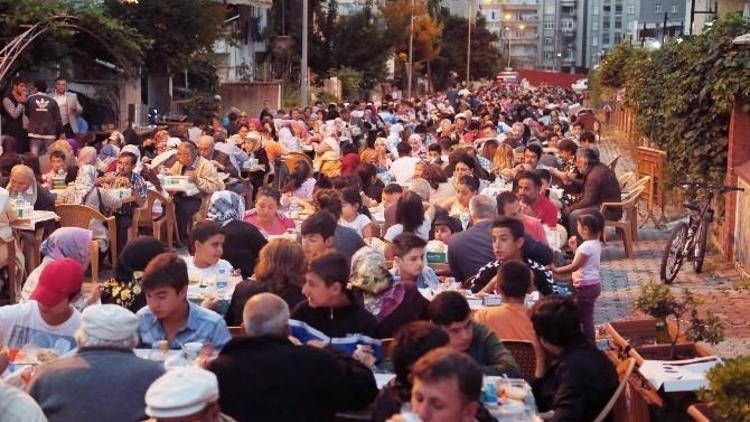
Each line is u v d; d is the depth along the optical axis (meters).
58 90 23.38
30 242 13.36
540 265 9.52
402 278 8.52
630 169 33.44
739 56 16.20
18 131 21.41
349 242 10.27
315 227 9.32
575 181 17.94
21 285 12.85
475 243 9.96
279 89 39.44
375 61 57.31
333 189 12.81
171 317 7.29
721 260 16.30
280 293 8.04
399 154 19.06
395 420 4.75
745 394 6.34
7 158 15.81
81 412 5.77
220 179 17.55
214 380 5.11
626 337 8.88
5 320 7.32
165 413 4.98
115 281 8.34
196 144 19.02
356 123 32.66
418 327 5.75
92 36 24.98
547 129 30.33
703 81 16.84
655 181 20.00
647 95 22.59
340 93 52.94
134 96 28.48
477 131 26.31
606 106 55.97
